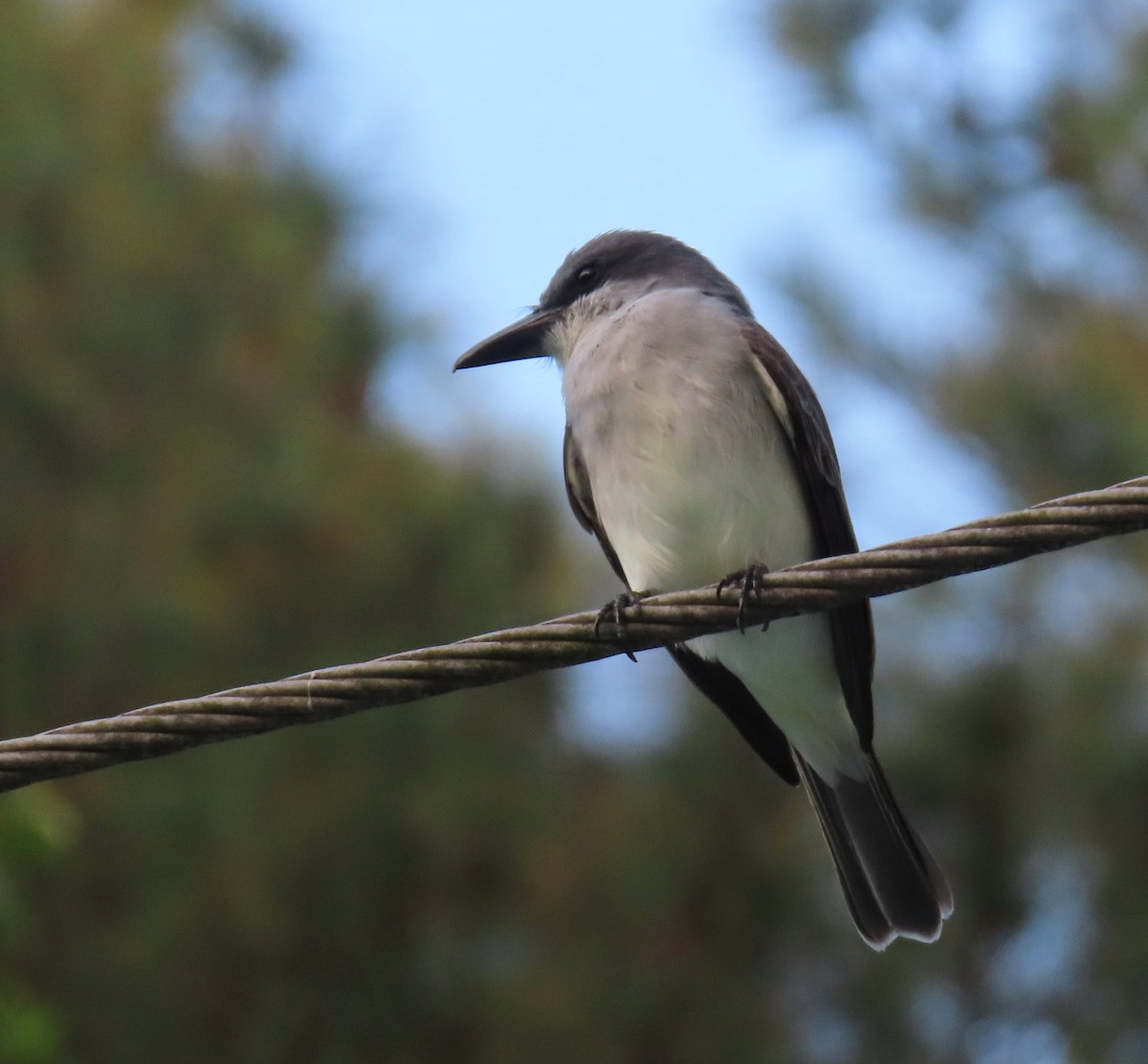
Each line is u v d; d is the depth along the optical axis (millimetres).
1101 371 11875
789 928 12617
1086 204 13320
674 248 9281
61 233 13242
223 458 13039
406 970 12219
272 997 11992
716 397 7832
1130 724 11977
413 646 12812
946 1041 12672
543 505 13445
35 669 12422
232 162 14414
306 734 12469
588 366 8156
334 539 13078
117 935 11906
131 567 12648
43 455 12891
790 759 8562
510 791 12547
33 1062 8875
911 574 5824
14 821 8625
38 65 13852
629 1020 12125
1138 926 12188
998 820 12375
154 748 5875
